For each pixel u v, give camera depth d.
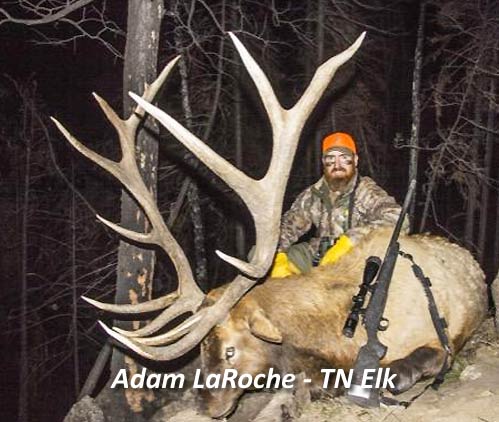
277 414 3.30
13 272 13.71
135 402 4.25
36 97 12.52
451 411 3.22
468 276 3.74
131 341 3.08
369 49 9.49
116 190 11.35
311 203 4.04
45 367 13.45
